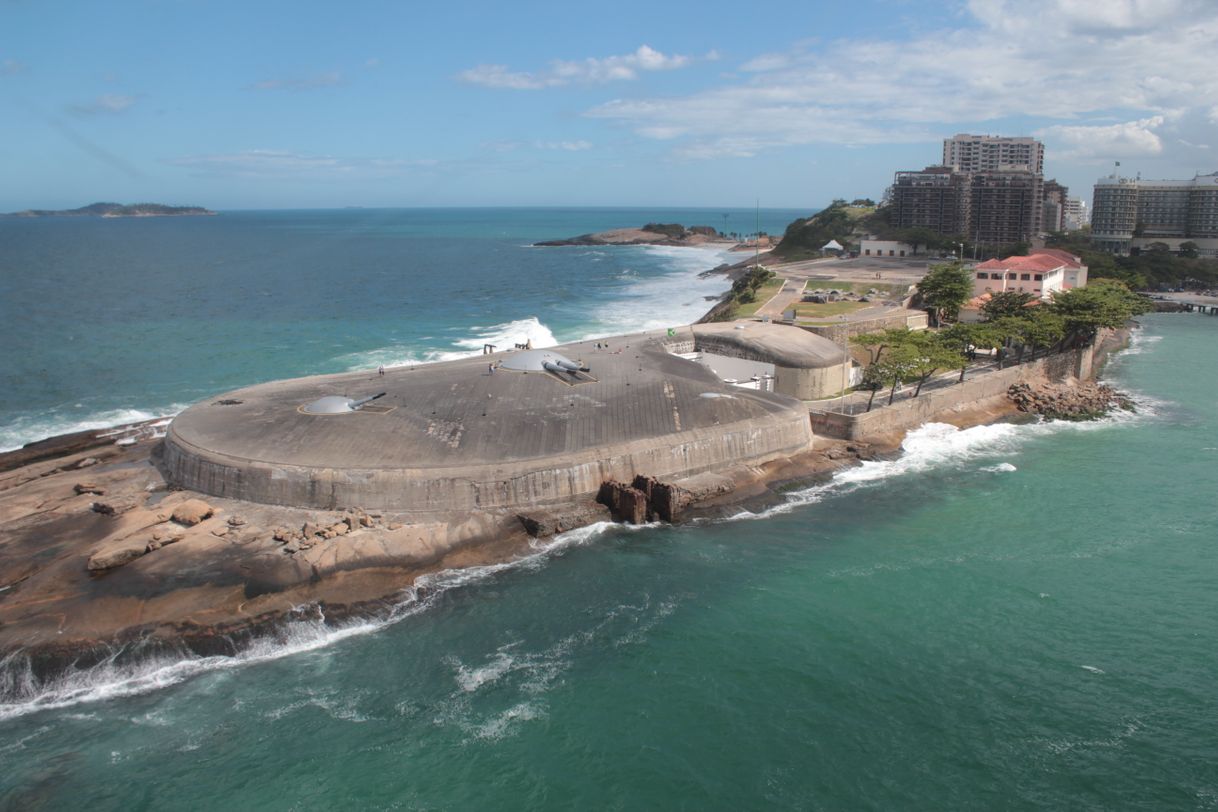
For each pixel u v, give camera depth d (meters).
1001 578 72.00
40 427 110.56
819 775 49.91
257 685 57.75
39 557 69.12
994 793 48.38
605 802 48.06
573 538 77.75
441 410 92.00
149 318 188.00
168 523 74.38
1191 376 146.12
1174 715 54.62
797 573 72.75
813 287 188.12
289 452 81.50
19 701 55.97
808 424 99.19
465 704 56.06
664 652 61.47
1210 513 85.12
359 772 50.31
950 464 98.88
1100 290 150.75
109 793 48.75
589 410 93.00
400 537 73.25
